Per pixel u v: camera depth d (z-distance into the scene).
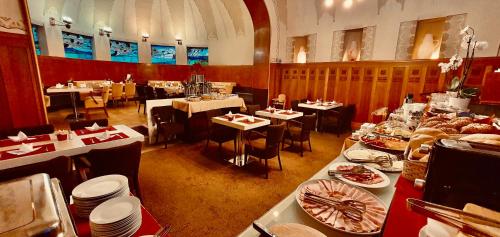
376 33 5.69
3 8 2.40
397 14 5.34
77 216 0.97
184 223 2.13
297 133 3.96
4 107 2.51
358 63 5.93
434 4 4.85
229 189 2.77
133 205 0.90
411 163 0.92
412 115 2.14
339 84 6.36
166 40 9.77
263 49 7.27
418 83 5.11
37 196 0.59
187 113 4.37
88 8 7.78
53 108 7.02
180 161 3.60
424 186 0.70
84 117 6.02
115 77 8.85
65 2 7.12
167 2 9.18
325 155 4.03
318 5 6.52
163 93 6.42
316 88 6.82
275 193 2.70
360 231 0.66
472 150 0.59
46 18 6.79
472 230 0.47
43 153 1.82
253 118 3.45
